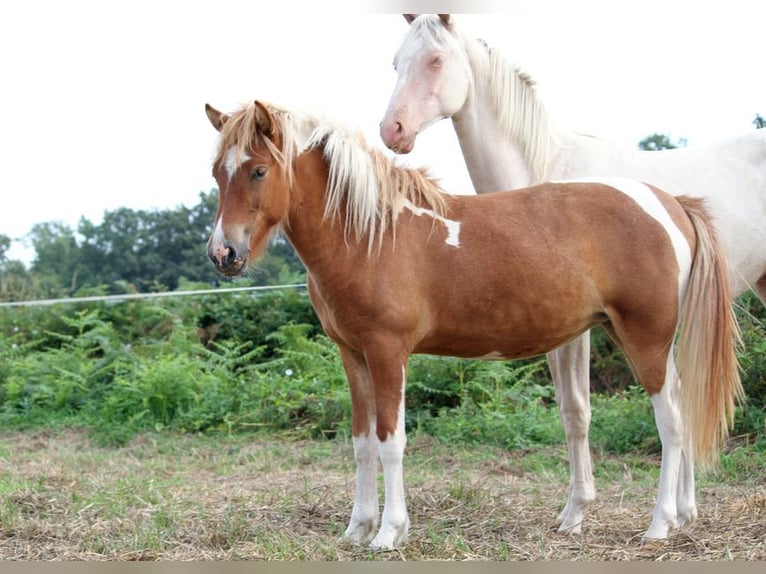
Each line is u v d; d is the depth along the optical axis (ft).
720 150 17.16
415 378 26.89
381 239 13.19
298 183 13.43
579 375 14.70
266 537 14.07
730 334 13.73
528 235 13.46
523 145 16.69
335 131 13.57
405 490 18.08
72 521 15.33
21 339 37.14
